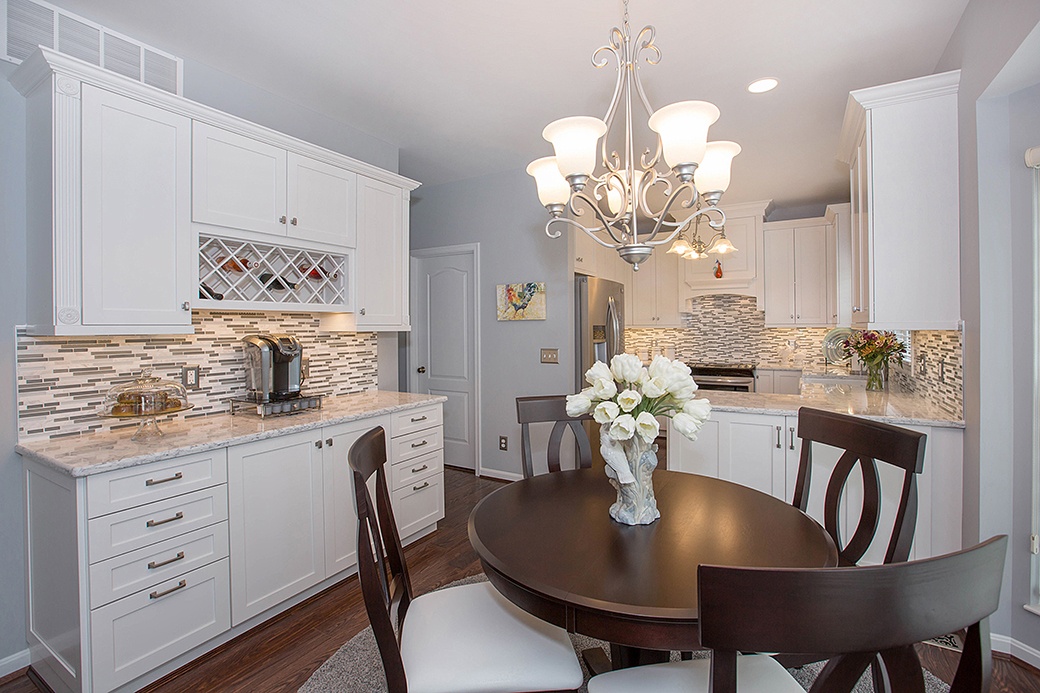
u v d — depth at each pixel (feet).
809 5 6.39
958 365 7.16
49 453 5.82
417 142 11.23
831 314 15.87
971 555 2.33
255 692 5.86
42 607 6.04
